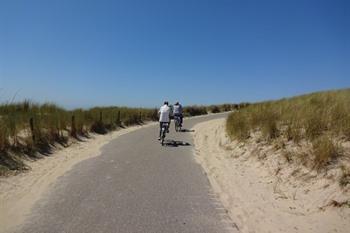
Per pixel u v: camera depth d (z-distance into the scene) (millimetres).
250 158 10758
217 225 6082
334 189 6656
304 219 6152
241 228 6012
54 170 9914
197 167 10719
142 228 5848
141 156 12352
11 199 7273
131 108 32344
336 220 5812
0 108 16797
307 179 7566
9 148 10438
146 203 7137
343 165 7199
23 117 13523
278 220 6301
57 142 13586
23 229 5750
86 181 8758
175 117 21625
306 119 10875
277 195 7480
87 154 12633
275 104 17547
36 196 7500
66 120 16016
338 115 10227
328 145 7918
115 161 11367
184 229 5855
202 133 20531
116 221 6129
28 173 9383
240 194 7930
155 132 20984
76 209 6703
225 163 11227
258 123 13523
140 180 8953
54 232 5637
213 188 8406
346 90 19406
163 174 9664
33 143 11641
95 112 21969
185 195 7770
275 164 9141
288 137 10242
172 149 14180
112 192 7848
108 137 17938
